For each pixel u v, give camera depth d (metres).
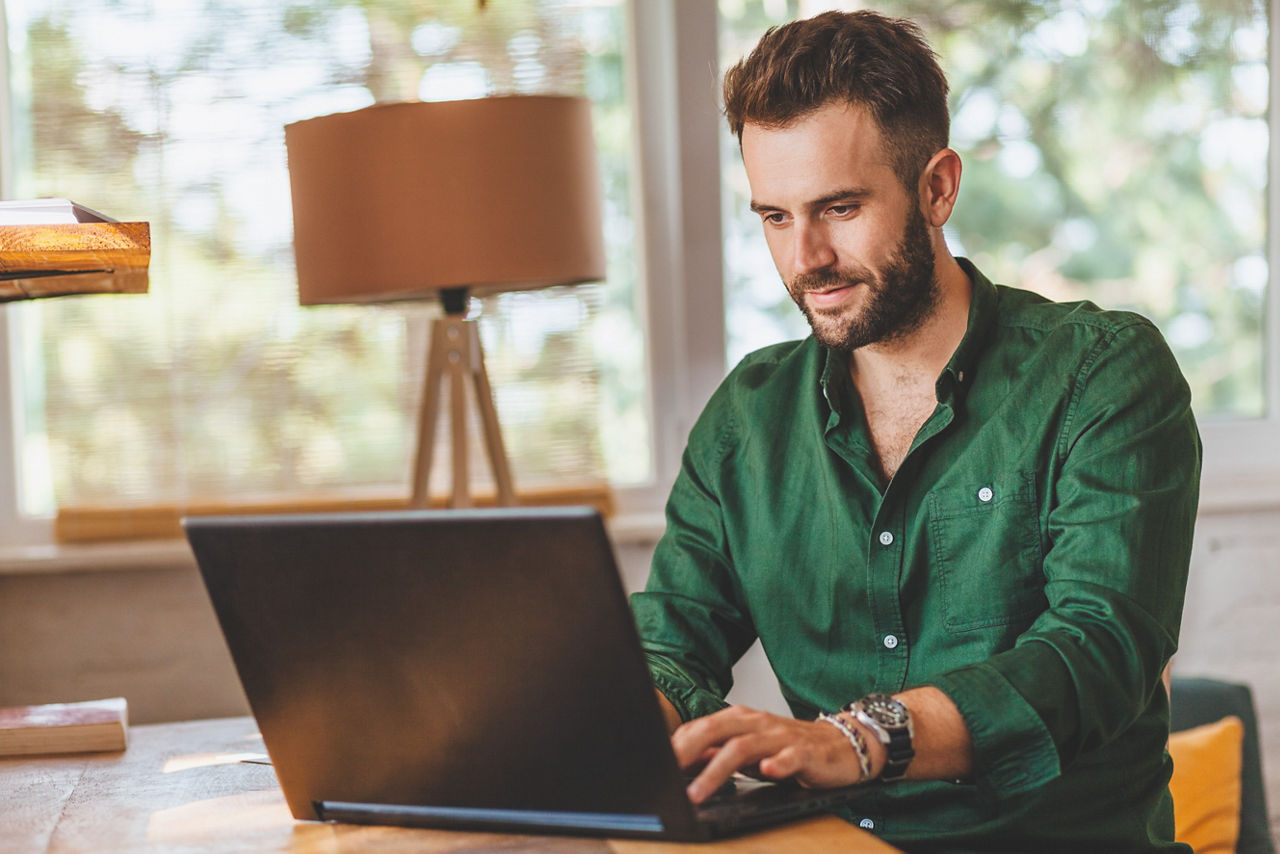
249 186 2.44
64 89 2.40
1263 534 2.61
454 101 1.97
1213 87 2.72
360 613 0.92
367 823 1.00
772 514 1.41
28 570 2.35
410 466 2.49
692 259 2.59
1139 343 1.28
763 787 1.01
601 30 2.58
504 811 0.95
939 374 1.34
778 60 1.26
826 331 1.29
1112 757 1.25
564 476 2.53
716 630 1.42
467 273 1.96
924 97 1.27
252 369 2.45
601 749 0.89
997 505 1.28
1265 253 2.76
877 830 1.29
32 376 2.49
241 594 0.96
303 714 0.98
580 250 2.05
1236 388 2.77
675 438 2.61
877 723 0.99
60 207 1.24
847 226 1.26
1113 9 2.68
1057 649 1.07
